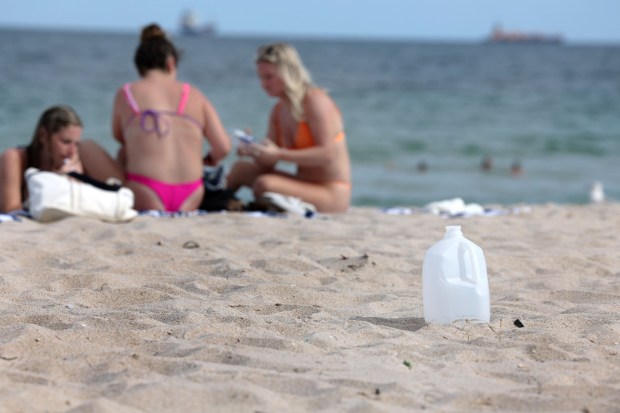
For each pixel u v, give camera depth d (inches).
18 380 169.9
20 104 1509.6
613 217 474.0
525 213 475.5
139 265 286.0
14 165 389.1
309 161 432.8
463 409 160.4
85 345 195.3
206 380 168.9
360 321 219.9
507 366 188.4
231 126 1365.7
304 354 191.8
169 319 218.5
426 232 370.9
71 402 156.8
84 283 258.8
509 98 2193.7
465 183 1029.8
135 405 155.6
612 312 239.8
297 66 439.8
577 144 1384.1
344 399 159.8
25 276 261.7
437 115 1752.0
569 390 171.9
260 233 354.6
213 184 429.4
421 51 7598.4
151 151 413.1
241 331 207.9
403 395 163.9
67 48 4416.8
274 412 153.3
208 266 285.6
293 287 256.4
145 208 412.8
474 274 222.4
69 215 366.3
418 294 260.4
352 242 337.1
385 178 1046.4
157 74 426.6
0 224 352.5
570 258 315.3
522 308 243.0
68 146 391.5
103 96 1695.4
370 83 2642.7
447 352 197.2
